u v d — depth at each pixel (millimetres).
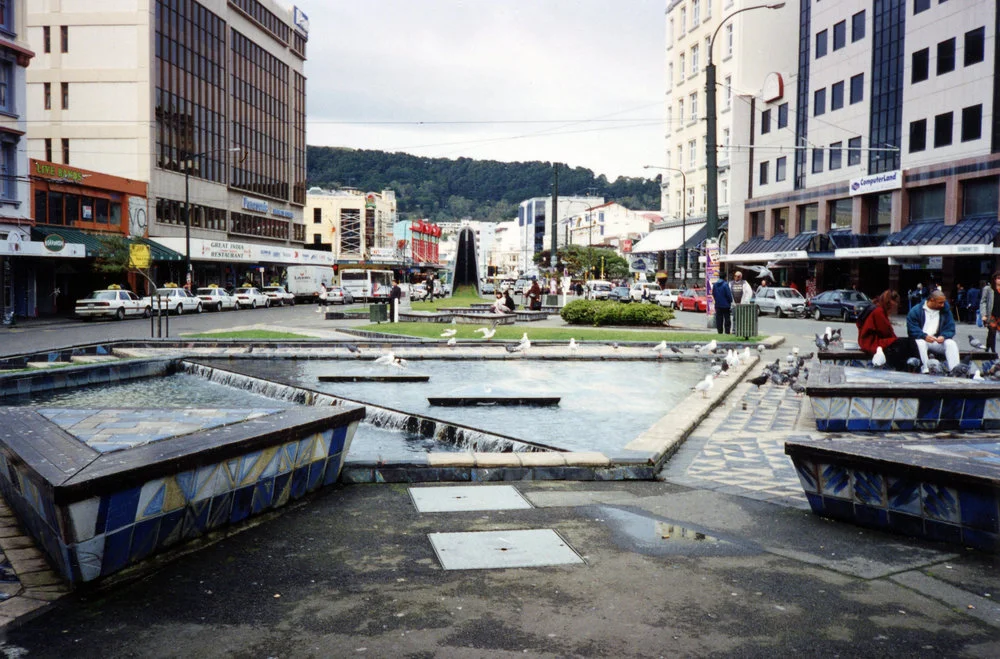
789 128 51219
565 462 6652
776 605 3824
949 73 37125
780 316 39125
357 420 6273
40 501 4137
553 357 17609
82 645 3357
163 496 4309
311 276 63531
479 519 5297
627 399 11805
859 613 3734
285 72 80125
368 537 4848
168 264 52156
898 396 8984
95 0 51094
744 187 56594
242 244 58031
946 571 4297
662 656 3281
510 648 3348
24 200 35812
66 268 42750
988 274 35219
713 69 25484
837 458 5203
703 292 44656
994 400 9172
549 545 4738
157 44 52969
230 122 66188
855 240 41938
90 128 51625
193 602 3814
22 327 29922
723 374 13883
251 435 4945
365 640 3418
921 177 38688
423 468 6406
